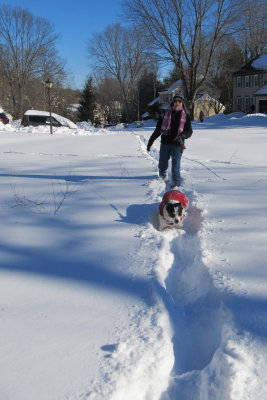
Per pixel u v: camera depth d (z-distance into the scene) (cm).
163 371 205
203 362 238
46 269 321
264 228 412
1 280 300
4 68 5138
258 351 212
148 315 247
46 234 411
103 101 7731
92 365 198
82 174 785
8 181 708
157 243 381
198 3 3631
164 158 696
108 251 362
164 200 484
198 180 707
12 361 201
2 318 244
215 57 4612
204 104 5631
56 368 196
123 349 210
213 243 380
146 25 3694
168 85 6738
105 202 550
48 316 246
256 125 2669
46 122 2819
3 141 1678
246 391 186
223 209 497
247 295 274
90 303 264
